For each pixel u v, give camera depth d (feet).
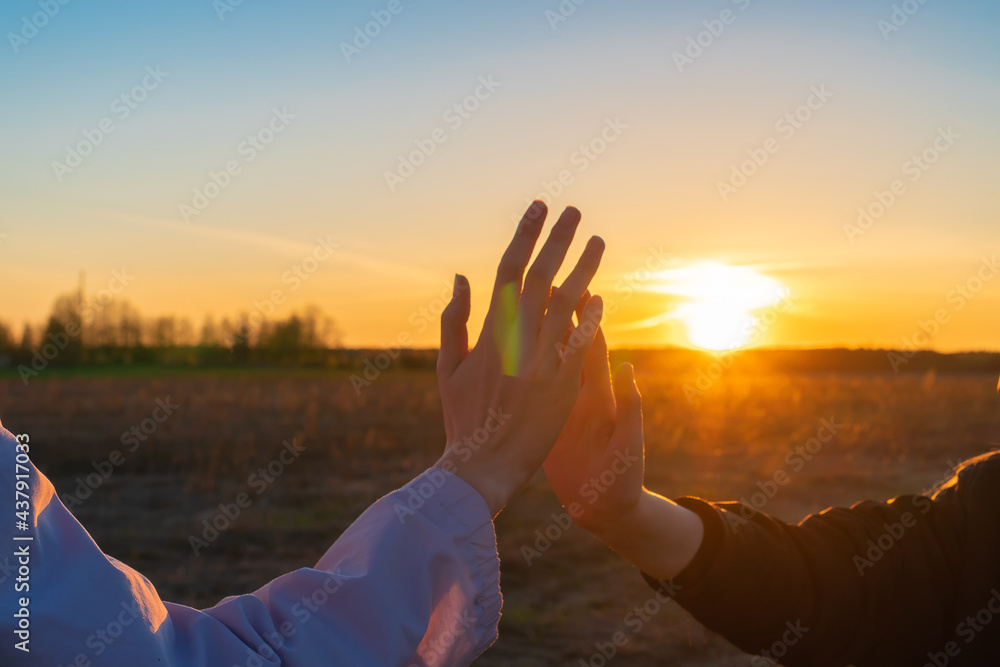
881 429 42.75
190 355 129.59
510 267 2.06
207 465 31.40
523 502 25.81
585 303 2.19
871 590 3.05
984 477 3.16
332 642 1.74
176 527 22.72
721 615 3.00
